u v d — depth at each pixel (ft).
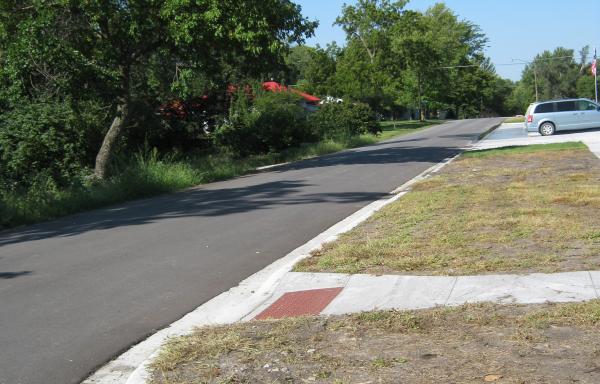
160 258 32.04
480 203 39.60
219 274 28.53
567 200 37.93
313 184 63.05
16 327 22.09
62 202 55.21
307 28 86.94
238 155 111.55
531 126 115.14
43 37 68.85
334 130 146.30
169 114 108.78
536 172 54.60
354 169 76.54
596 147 76.18
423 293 22.91
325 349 17.74
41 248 37.40
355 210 44.70
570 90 388.16
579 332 17.43
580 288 21.62
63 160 79.36
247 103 125.70
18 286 27.84
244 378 16.10
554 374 14.82
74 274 29.55
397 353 17.02
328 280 25.81
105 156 76.89
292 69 95.61
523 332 17.67
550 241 28.22
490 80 381.81
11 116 79.36
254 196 56.13
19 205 51.49
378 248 29.71
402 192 51.44
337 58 243.81
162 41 77.66
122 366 18.56
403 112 331.57
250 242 35.17
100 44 75.05
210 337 19.49
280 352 17.71
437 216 36.58
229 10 74.59
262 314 22.59
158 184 65.92
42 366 18.51
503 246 28.19
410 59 235.61
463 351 16.78
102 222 46.83
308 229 38.29
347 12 237.04
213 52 82.38
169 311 23.47
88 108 86.02
